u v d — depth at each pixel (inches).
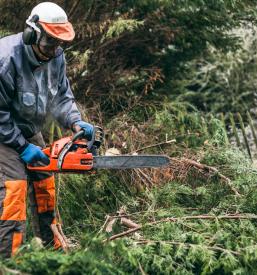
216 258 186.4
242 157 234.4
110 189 233.6
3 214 175.2
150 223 190.4
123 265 174.1
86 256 156.7
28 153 178.5
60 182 226.1
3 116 176.4
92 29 267.9
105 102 276.1
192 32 294.2
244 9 298.8
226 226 193.5
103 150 244.5
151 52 289.7
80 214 228.1
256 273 183.0
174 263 177.3
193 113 279.9
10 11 265.1
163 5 277.1
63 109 193.0
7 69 173.5
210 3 288.0
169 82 304.5
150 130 257.6
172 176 232.8
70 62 267.9
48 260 155.9
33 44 174.7
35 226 198.7
